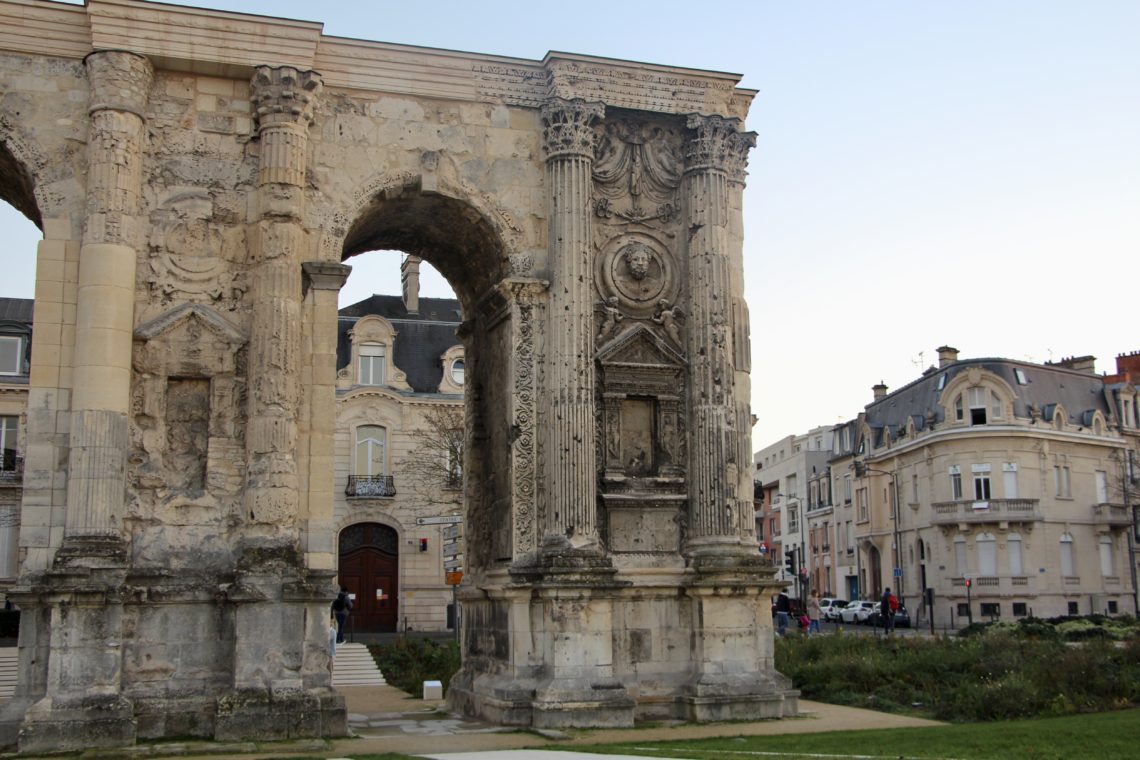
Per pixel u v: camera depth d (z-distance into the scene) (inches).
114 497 902.4
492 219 1047.0
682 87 1112.8
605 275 1074.1
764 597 1037.2
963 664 1213.1
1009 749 709.3
